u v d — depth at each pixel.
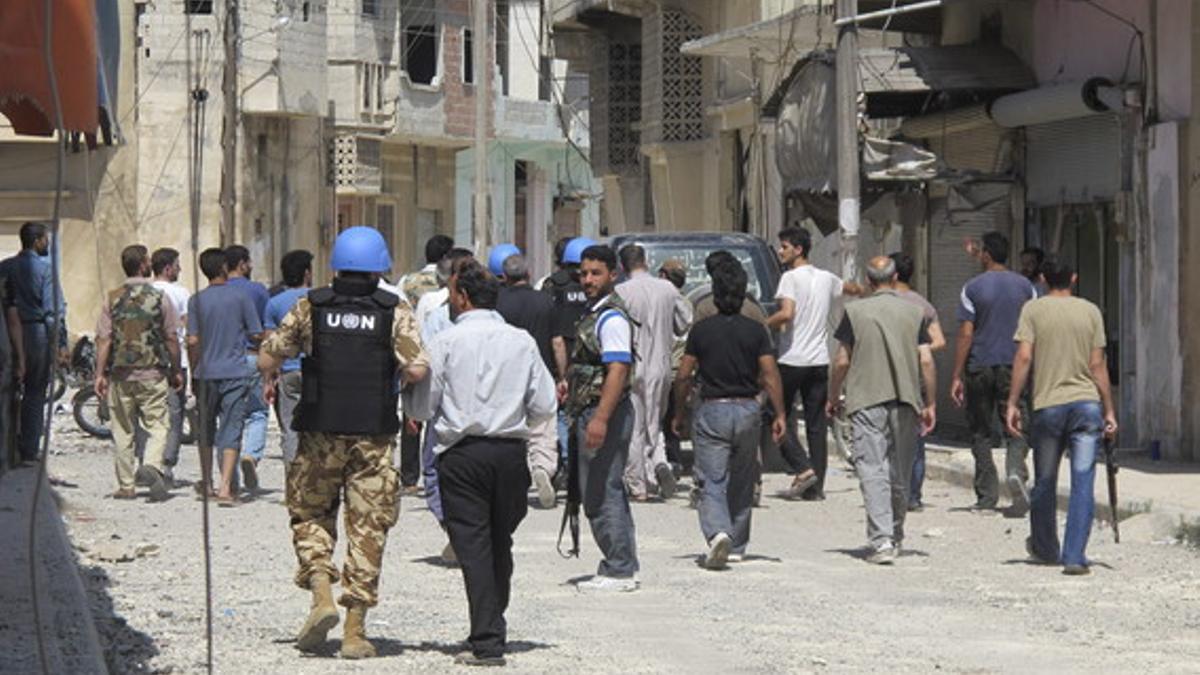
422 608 14.41
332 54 66.25
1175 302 23.97
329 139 66.12
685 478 24.30
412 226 73.38
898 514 17.31
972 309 20.67
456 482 11.97
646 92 48.06
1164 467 23.14
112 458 27.33
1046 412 16.44
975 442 20.78
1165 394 24.22
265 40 59.94
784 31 34.47
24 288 23.64
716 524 16.47
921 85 28.39
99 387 21.98
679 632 13.31
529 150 80.88
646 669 11.90
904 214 30.88
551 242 83.69
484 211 53.59
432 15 72.00
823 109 28.22
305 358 12.27
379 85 67.94
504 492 12.03
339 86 66.38
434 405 12.06
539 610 14.27
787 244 22.19
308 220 64.12
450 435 11.96
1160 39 24.33
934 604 14.64
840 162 26.31
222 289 21.58
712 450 16.53
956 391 20.73
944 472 24.06
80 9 9.61
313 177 64.50
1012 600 14.84
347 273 12.24
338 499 12.55
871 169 27.53
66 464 26.19
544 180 82.81
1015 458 20.33
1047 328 16.47
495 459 11.95
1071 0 26.94
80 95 9.67
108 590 15.20
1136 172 24.70
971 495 22.59
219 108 58.19
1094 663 12.22
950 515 20.52
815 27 33.53
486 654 11.96
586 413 14.84
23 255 23.64
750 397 16.55
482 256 53.75
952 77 28.36
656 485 22.39
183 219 57.94
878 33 34.19
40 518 18.55
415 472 22.67
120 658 12.07
